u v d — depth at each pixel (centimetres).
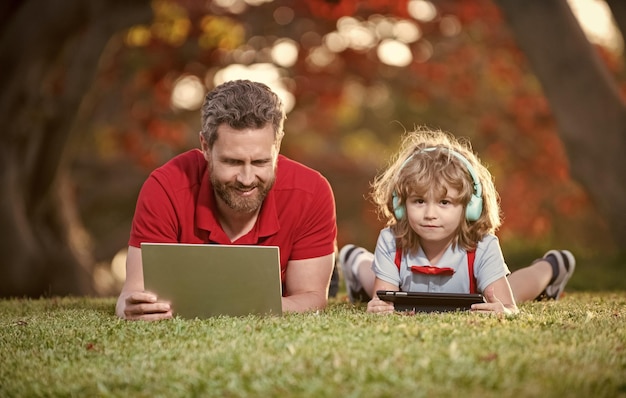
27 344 306
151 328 321
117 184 1927
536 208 1991
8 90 1138
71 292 1270
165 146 1808
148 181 405
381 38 1620
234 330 306
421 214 383
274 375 241
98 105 1675
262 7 1608
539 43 926
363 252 487
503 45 1659
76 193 1903
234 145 362
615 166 912
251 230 402
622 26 946
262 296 358
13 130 1181
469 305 364
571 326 307
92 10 1105
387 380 231
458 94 1798
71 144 1277
